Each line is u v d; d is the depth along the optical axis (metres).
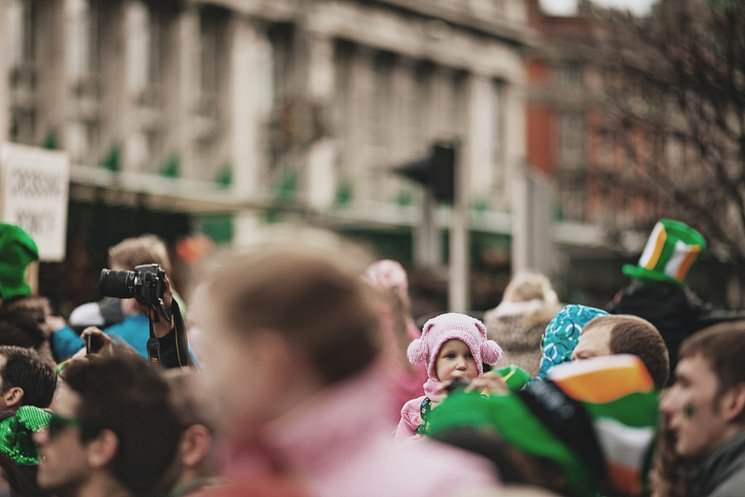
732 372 4.35
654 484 4.30
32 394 6.57
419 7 62.91
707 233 21.09
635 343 5.36
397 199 60.75
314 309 3.03
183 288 15.02
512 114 69.38
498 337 9.58
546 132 76.94
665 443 4.35
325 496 3.06
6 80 40.03
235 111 52.66
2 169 13.20
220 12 52.34
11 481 6.00
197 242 25.56
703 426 4.38
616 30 22.31
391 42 61.69
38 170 13.49
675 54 20.78
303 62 55.31
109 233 23.77
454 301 17.95
